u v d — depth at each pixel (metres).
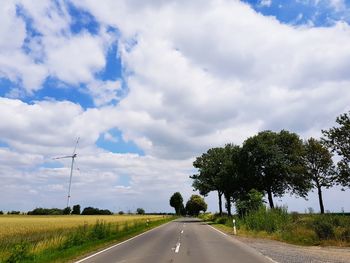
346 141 43.53
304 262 13.05
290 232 25.80
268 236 27.67
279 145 60.50
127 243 22.27
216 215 78.06
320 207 56.88
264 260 13.66
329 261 13.40
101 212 144.25
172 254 15.90
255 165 59.56
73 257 15.52
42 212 120.56
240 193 62.31
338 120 44.53
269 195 60.66
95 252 17.31
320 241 22.02
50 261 14.43
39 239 25.19
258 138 59.62
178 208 169.12
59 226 37.16
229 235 29.69
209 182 72.94
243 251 17.12
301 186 57.97
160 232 33.94
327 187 56.22
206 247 19.17
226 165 63.28
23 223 43.44
